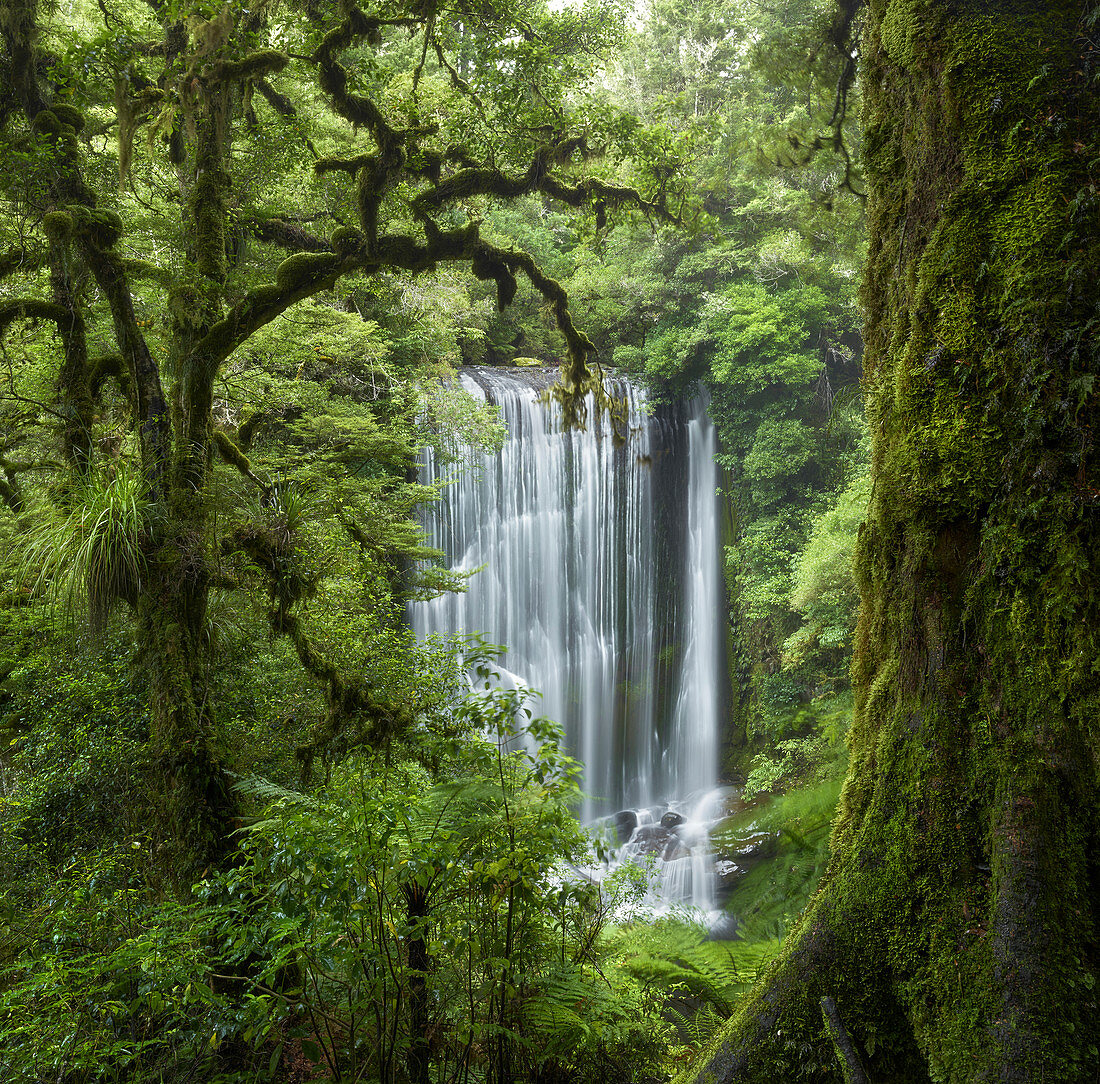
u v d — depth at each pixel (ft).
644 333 68.23
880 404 7.18
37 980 8.61
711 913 27.07
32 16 17.21
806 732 50.44
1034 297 5.67
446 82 28.89
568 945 11.95
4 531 19.79
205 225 17.03
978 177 6.11
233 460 18.61
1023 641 5.63
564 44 20.57
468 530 54.29
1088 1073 4.92
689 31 68.13
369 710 17.21
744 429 61.82
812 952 6.43
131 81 18.51
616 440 22.59
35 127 16.89
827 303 59.62
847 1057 5.73
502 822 9.48
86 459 16.90
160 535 15.56
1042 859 5.33
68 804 17.66
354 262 18.35
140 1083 9.21
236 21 17.01
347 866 8.21
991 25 6.18
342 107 18.45
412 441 44.16
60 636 19.90
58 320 17.08
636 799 60.85
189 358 16.61
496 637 55.77
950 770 5.93
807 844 14.30
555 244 76.23
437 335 51.37
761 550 58.70
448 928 9.68
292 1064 10.71
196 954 8.84
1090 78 5.81
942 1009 5.57
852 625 45.96
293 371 39.06
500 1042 9.12
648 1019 12.71
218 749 15.16
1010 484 5.76
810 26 18.81
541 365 67.77
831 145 21.36
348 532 22.93
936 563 6.18
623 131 20.72
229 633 19.06
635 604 62.13
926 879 5.90
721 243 23.84
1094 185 5.65
